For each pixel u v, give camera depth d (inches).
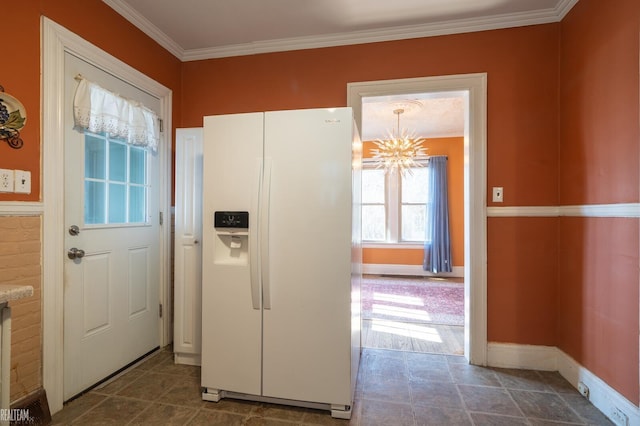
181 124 106.8
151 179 93.4
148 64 92.0
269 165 67.2
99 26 75.9
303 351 66.4
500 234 87.6
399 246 223.9
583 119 74.3
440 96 95.0
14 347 58.5
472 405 69.2
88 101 71.4
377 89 94.0
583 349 73.7
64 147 67.6
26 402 59.7
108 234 79.0
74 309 70.2
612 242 64.8
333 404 65.2
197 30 93.8
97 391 73.7
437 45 91.0
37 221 62.0
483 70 88.5
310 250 65.9
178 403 69.7
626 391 60.7
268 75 101.4
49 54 63.8
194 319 86.3
